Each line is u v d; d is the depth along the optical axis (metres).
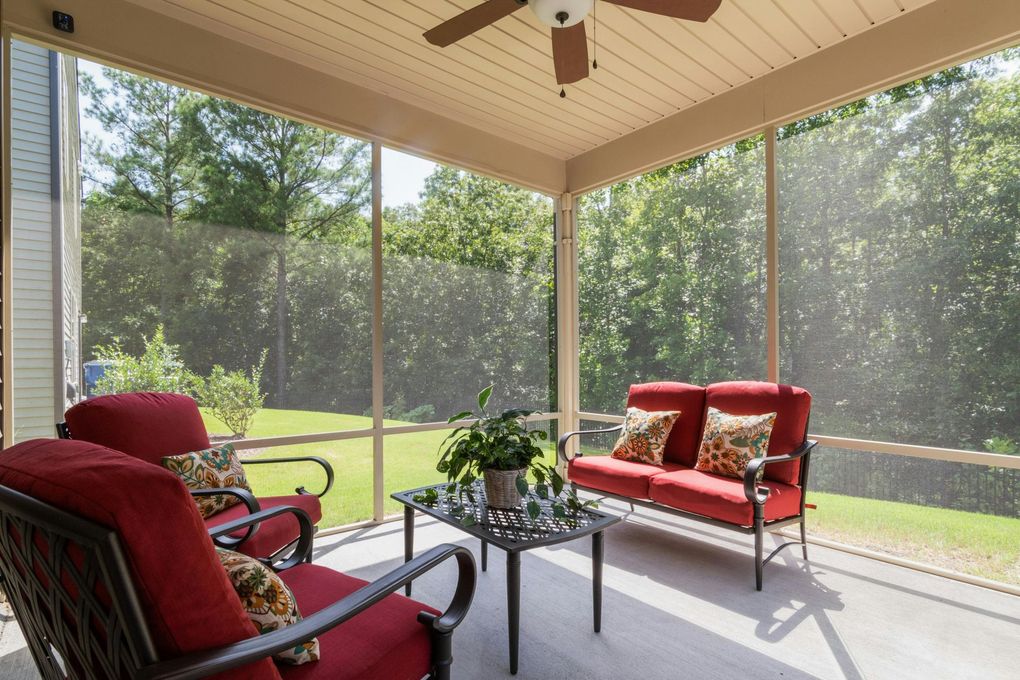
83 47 2.48
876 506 2.84
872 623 2.14
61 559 0.79
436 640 1.23
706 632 2.07
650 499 2.88
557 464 4.57
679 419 3.36
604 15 2.69
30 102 2.43
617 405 4.28
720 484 2.68
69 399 2.48
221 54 2.87
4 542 0.92
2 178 2.31
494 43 2.95
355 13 2.69
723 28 2.82
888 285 2.83
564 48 2.39
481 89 3.47
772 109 3.27
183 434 2.32
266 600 1.01
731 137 3.51
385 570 2.66
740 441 2.86
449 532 3.30
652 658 1.90
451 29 2.25
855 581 2.54
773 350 3.28
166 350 2.72
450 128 3.88
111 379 2.58
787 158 3.26
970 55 2.56
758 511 2.45
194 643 0.78
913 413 2.72
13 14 2.32
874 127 2.89
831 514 3.01
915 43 2.70
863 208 2.93
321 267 3.27
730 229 3.55
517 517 2.10
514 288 4.36
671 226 3.91
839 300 3.01
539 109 3.76
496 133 4.15
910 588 2.46
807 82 3.11
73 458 0.83
